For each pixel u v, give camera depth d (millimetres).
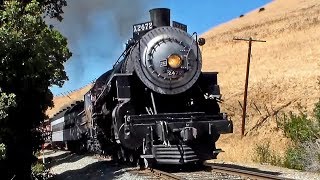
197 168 13531
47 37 14273
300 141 16656
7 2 13109
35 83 14680
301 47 51688
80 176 15641
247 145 25859
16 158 14438
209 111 13992
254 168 14680
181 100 14148
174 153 12508
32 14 13539
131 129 12633
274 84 38375
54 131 44562
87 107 22312
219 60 60188
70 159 26641
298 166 15375
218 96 13969
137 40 14102
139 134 12695
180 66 13602
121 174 13383
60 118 39562
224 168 12406
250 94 38281
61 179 16109
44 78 15102
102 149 20359
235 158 19156
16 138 14031
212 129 12922
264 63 49219
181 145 12617
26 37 13297
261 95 37219
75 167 20031
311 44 51531
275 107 34219
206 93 14078
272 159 17422
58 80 17859
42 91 15219
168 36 13758
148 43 13633
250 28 73375
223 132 13086
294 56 48188
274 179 10062
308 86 35531
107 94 15172
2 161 13859
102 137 19078
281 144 26047
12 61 13203
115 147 16641
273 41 61062
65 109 39000
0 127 13078
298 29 62156
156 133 12789
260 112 34594
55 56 15516
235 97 38875
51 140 46281
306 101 32969
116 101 14422
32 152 16094
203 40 14117
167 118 12922
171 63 13508
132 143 12789
